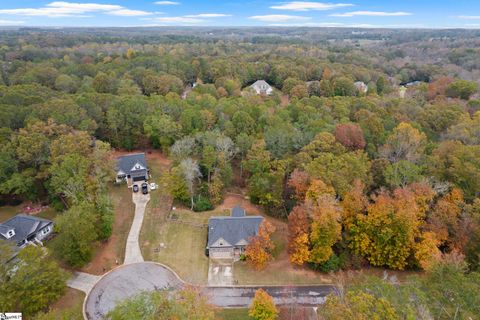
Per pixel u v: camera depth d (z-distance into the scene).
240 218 44.34
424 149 53.41
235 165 62.41
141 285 37.31
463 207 40.56
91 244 39.62
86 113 63.44
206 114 65.38
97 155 49.81
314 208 39.50
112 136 67.19
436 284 27.25
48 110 59.50
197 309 28.69
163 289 36.53
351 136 54.31
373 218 39.62
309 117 65.19
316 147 51.31
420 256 37.97
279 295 36.94
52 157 49.00
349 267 40.41
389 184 46.69
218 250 42.56
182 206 52.41
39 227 44.06
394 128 57.84
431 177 45.38
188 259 41.66
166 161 66.94
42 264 33.25
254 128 63.00
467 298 25.23
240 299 36.22
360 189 42.44
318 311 31.38
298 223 40.03
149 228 46.91
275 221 49.66
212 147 54.56
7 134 52.53
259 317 31.34
